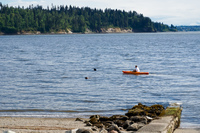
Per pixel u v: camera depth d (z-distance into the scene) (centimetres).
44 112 2895
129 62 8025
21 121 2486
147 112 2588
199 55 9644
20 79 5038
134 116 2322
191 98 3491
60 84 4553
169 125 1828
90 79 5109
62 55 10256
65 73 5844
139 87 4319
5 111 2916
